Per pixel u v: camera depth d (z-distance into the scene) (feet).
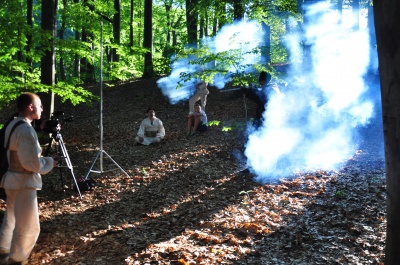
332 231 16.90
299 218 18.58
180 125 43.98
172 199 22.94
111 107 54.85
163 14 85.05
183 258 14.83
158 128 37.29
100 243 17.16
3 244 15.11
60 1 78.43
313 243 15.92
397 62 9.28
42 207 22.72
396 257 9.94
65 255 16.16
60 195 24.72
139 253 15.57
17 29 25.21
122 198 23.76
